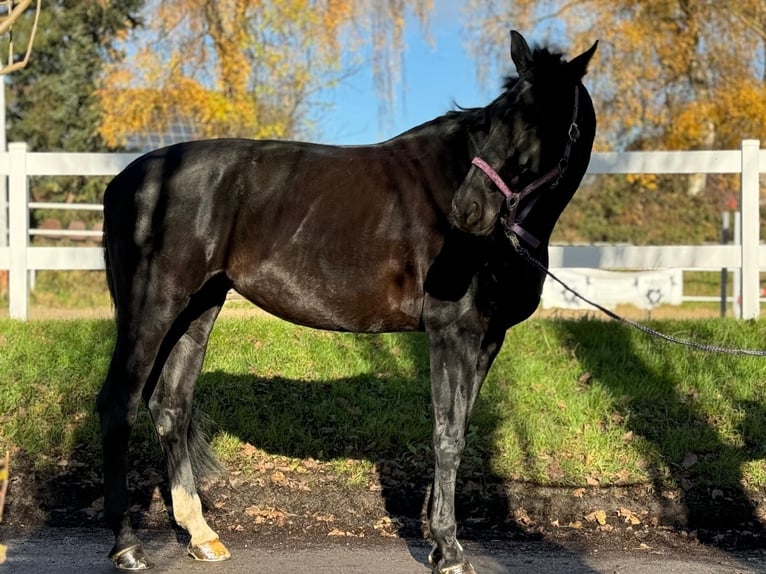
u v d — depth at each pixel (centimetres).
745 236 840
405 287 466
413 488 588
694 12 2073
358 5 1853
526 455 620
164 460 614
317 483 593
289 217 474
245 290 486
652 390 696
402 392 701
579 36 2047
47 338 770
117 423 471
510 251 447
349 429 650
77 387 690
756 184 840
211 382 702
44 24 2480
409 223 462
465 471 602
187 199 477
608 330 797
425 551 505
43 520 562
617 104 2091
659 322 823
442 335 450
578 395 693
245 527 550
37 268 854
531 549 518
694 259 847
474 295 446
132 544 471
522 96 432
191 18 1891
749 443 637
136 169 491
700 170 845
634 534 549
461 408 449
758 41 2100
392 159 479
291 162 486
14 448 622
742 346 765
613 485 594
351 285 469
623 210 2500
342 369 739
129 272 479
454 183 462
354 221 468
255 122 2058
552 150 440
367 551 505
